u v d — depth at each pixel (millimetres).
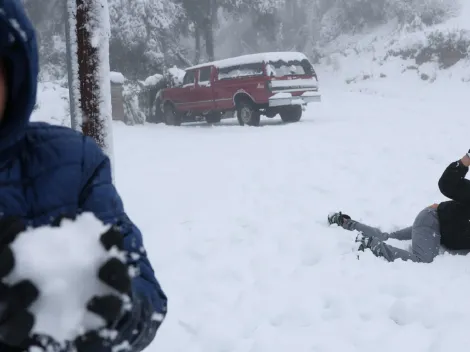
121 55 28141
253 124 16422
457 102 22469
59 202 893
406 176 7879
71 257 495
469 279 3904
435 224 4531
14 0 706
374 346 3164
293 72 16391
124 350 667
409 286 3783
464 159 4469
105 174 951
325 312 3557
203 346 3271
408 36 29703
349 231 5230
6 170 867
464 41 27312
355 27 35812
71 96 3891
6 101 758
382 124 14484
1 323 478
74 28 3824
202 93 17578
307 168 8492
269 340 3275
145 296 744
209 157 9766
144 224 5656
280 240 4953
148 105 19703
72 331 495
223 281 4180
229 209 6188
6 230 496
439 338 3148
